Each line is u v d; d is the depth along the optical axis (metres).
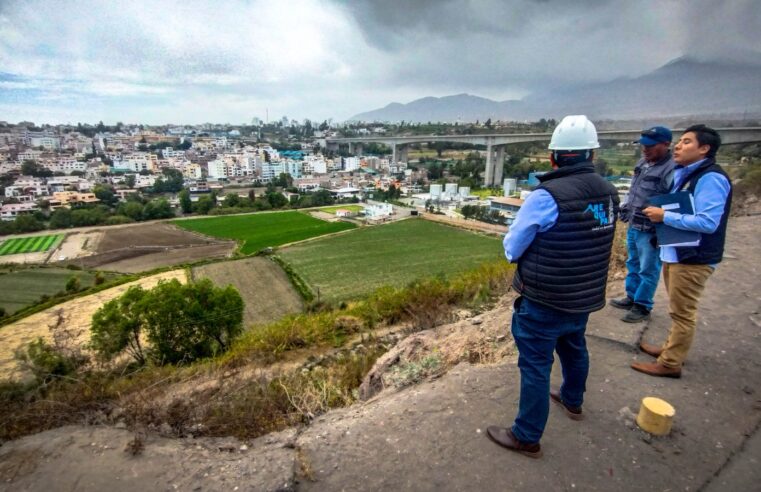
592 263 2.09
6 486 2.31
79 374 4.68
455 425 2.56
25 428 3.13
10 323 19.38
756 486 2.05
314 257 38.62
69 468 2.43
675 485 2.07
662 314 4.12
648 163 4.02
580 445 2.36
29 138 155.25
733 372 3.07
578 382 2.50
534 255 2.10
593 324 3.98
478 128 148.50
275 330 6.77
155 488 2.21
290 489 2.13
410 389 3.28
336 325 7.08
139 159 122.31
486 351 3.88
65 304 22.92
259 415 3.15
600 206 2.08
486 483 2.10
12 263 36.41
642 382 3.00
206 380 4.75
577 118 2.12
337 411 3.16
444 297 6.79
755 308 4.09
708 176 2.69
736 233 6.92
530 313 2.16
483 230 50.69
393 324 6.88
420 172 115.62
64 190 83.12
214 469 2.34
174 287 12.28
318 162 128.38
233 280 30.58
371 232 50.78
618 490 2.05
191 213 67.31
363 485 2.13
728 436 2.41
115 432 2.84
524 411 2.24
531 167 93.50
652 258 3.79
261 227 54.94
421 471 2.20
